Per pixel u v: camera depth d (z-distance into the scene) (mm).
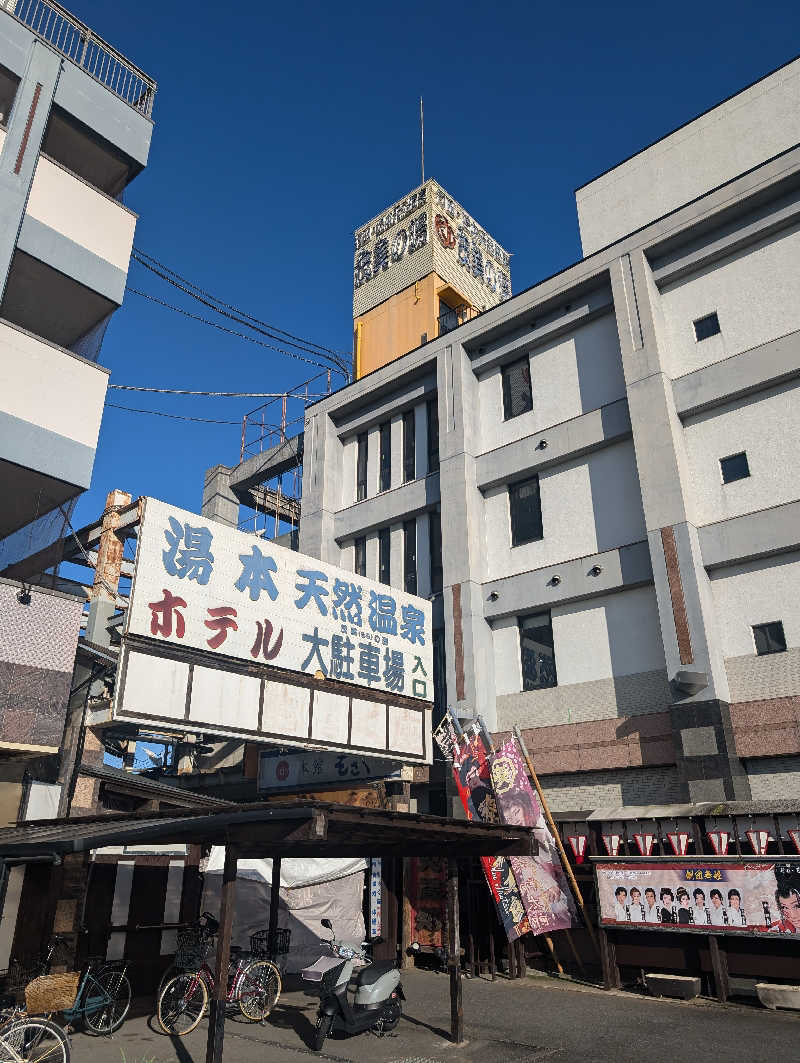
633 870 12047
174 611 12961
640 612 18172
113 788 14016
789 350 17281
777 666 15758
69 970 10375
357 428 26750
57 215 15375
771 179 18156
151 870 12297
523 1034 9336
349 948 10305
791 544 16047
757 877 10914
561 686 18938
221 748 24953
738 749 15359
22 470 13844
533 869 12914
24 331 14250
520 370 22953
